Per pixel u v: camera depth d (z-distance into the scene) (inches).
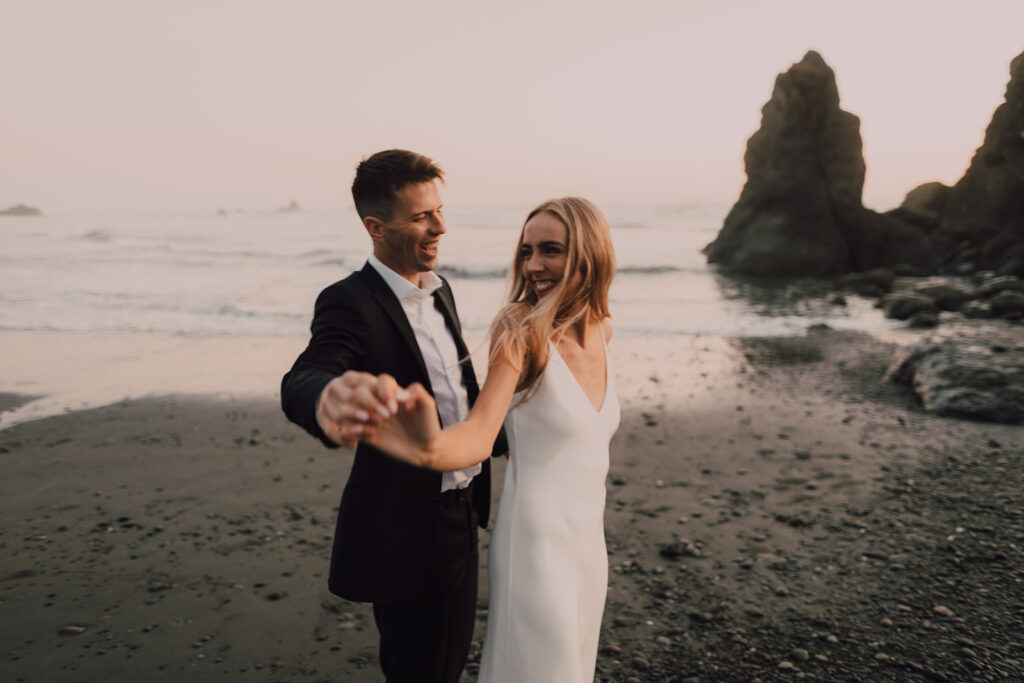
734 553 152.6
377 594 73.4
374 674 110.2
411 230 72.2
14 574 141.5
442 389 76.9
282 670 110.7
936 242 907.4
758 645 116.9
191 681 107.1
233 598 133.1
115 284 740.7
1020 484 191.6
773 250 914.1
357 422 32.7
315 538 160.4
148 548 154.4
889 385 320.5
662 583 139.7
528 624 63.5
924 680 106.2
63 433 244.7
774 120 967.0
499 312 63.9
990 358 294.7
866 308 613.6
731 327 508.4
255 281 783.1
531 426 65.8
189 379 332.8
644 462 216.4
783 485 194.4
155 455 220.7
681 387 320.5
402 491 73.6
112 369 353.7
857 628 121.4
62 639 117.9
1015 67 831.7
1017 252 799.1
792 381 331.3
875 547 153.6
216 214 4618.6
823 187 932.0
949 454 219.9
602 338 75.4
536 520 64.9
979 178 879.1
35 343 421.1
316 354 64.6
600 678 108.7
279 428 251.4
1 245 1405.0
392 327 71.1
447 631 78.3
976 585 135.4
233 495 187.0
